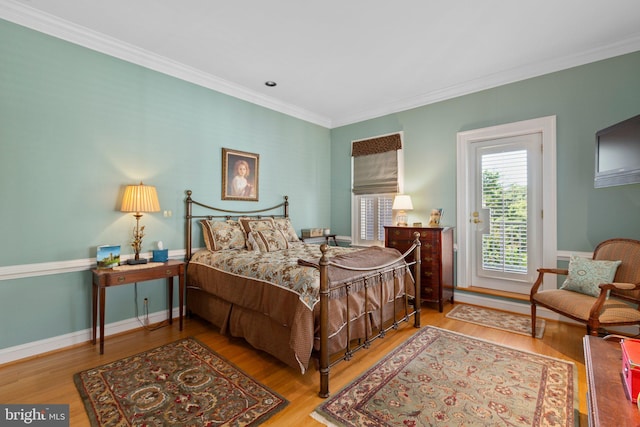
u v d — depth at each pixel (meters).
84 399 1.89
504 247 3.67
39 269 2.49
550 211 3.26
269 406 1.82
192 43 2.90
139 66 3.07
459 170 3.90
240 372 2.21
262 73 3.52
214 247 3.34
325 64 3.30
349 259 2.44
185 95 3.43
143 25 2.61
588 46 2.93
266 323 2.39
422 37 2.78
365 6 2.34
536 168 3.44
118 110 2.94
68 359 2.41
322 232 4.84
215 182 3.71
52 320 2.58
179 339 2.80
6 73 2.36
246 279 2.56
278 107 4.41
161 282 3.28
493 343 2.66
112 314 2.92
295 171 4.71
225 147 3.80
